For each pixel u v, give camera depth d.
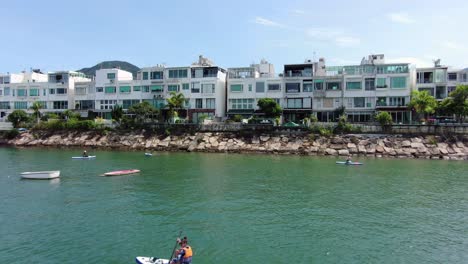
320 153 72.75
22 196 38.69
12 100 114.75
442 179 47.59
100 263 22.94
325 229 29.08
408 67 84.12
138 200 37.16
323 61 98.94
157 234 27.72
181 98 89.75
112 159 66.75
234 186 43.44
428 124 72.44
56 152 78.31
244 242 26.38
